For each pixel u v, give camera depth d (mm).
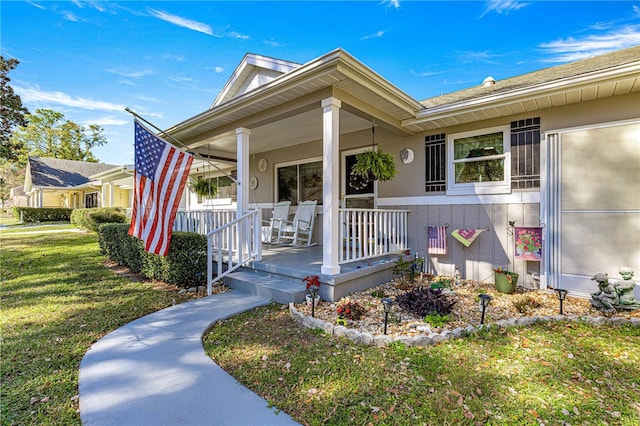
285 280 4598
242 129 5406
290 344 2988
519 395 2221
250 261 5094
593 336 3150
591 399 2180
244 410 2053
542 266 4625
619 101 4129
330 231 4125
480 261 5254
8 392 2295
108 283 5363
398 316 3471
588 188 4312
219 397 2186
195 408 2068
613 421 1973
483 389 2285
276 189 8391
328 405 2105
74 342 3117
